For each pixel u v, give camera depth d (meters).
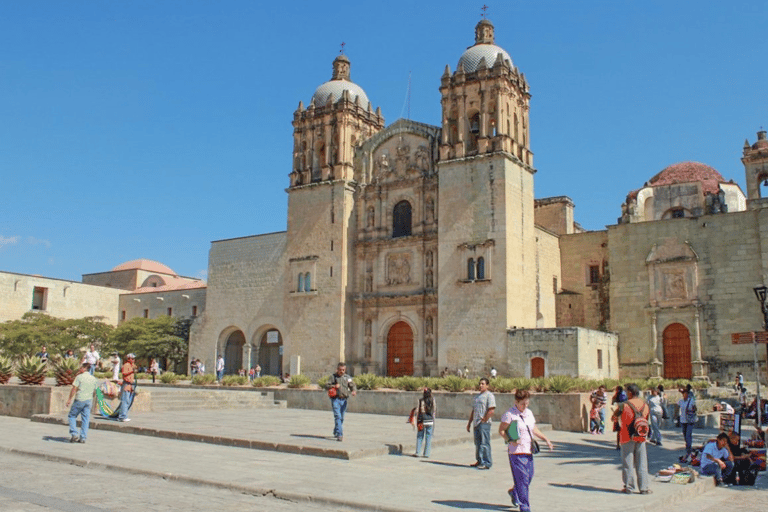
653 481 21.27
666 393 46.81
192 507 16.17
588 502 17.69
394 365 66.94
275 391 47.59
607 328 67.44
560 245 71.81
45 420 31.59
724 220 60.34
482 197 61.53
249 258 76.31
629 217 67.88
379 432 30.77
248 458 23.28
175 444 26.20
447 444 28.36
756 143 65.50
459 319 60.88
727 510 18.58
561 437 33.41
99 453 23.28
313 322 69.12
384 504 16.75
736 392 51.88
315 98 74.94
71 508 15.37
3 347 74.19
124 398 31.16
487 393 23.34
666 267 62.41
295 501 17.47
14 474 19.53
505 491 18.95
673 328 61.78
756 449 23.95
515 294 60.31
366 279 69.19
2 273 80.75
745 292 58.50
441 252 62.88
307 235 71.12
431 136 67.38
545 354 56.25
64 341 77.75
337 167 70.38
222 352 77.00
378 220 69.31
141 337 80.50
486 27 68.75
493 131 65.25
